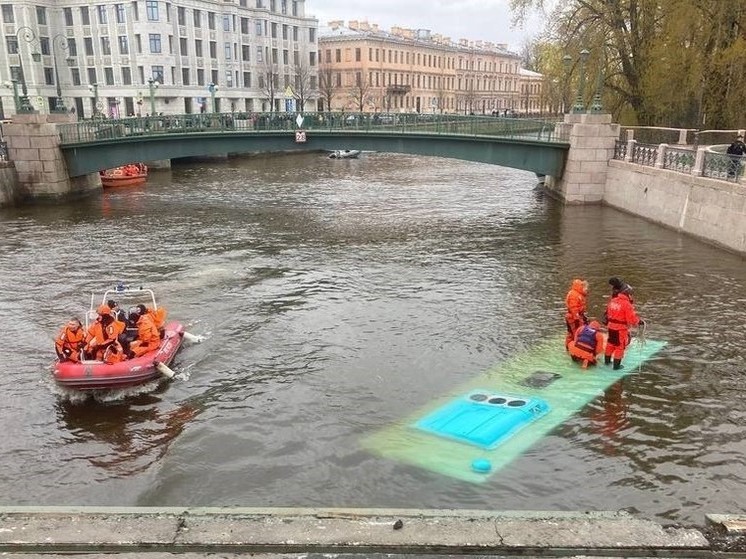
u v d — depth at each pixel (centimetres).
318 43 9762
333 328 1480
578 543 527
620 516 589
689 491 850
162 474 915
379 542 527
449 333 1439
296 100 8519
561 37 3869
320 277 1917
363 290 1778
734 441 978
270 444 987
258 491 867
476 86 12081
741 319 1499
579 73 3684
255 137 3638
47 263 2086
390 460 930
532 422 1034
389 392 1154
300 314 1579
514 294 1723
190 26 7438
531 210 3106
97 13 7156
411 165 5916
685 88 3316
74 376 1141
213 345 1381
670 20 3244
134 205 3378
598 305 1625
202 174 5059
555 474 889
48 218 2942
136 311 1345
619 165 3012
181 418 1077
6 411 1106
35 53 4516
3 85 6981
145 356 1201
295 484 880
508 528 547
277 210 3228
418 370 1246
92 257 2175
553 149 3253
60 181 3412
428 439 988
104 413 1099
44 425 1061
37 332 1470
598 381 1182
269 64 8544
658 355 1294
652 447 959
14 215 3022
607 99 3878
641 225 2650
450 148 3403
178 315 1573
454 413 1068
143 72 7075
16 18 7031
